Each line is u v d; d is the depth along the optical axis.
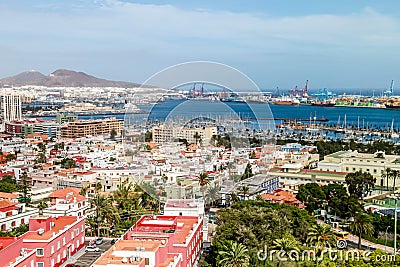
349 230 98.56
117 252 57.59
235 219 74.75
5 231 94.50
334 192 119.25
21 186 137.88
